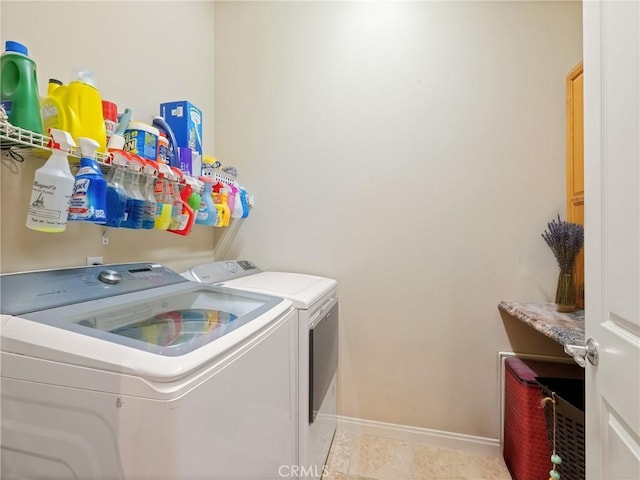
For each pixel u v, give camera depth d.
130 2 1.46
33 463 0.70
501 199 1.75
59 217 0.92
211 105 2.11
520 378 1.51
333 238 1.97
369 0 1.91
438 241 1.83
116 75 1.38
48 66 1.11
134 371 0.62
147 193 1.30
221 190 1.76
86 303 0.92
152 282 1.22
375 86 1.90
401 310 1.89
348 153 1.94
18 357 0.70
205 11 2.04
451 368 1.83
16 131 0.84
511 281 1.75
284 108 2.04
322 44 1.97
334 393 1.84
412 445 1.85
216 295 1.31
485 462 1.71
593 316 0.85
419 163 1.85
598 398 0.83
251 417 0.90
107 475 0.65
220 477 0.75
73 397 0.66
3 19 0.98
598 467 0.84
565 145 1.67
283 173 2.04
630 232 0.69
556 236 1.49
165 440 0.61
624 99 0.71
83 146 0.98
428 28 1.83
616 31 0.74
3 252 0.99
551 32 1.68
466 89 1.78
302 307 1.30
